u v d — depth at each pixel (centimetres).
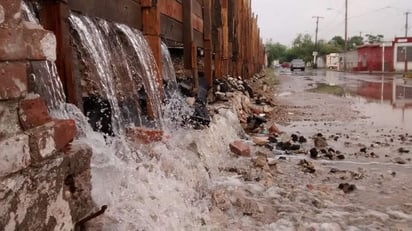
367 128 853
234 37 1430
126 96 391
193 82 685
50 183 173
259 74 3055
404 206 382
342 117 1024
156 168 314
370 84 2433
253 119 830
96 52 318
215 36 992
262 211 343
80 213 198
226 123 638
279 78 3500
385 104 1324
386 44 5203
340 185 434
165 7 538
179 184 323
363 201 393
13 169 152
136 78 413
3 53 152
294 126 884
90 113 318
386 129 840
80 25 293
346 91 1914
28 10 233
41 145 169
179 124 498
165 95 532
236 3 1461
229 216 329
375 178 477
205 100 735
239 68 1580
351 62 6419
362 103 1362
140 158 324
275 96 1647
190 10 668
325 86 2333
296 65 6072
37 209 164
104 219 222
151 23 457
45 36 182
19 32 163
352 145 675
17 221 152
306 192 404
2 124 150
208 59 855
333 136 752
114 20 372
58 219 179
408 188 439
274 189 406
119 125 352
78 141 212
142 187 273
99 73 320
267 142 653
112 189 249
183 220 287
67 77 257
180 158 360
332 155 592
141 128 375
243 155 539
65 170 185
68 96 260
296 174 483
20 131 160
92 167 254
